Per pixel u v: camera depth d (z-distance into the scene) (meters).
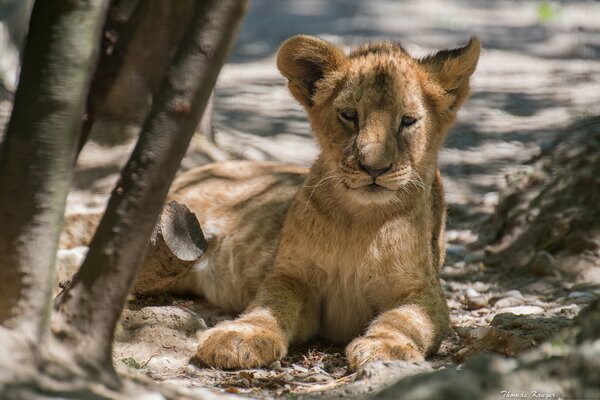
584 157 14.88
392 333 9.95
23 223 6.00
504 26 38.78
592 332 7.00
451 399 6.46
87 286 6.37
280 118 23.56
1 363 5.77
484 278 13.86
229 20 6.25
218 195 12.80
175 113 6.26
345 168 10.30
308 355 10.49
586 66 30.89
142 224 6.33
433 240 11.77
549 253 13.79
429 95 10.83
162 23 14.44
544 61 31.81
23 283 6.04
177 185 13.24
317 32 36.78
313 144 20.98
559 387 6.41
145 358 9.92
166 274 10.95
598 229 13.70
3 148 6.05
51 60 5.89
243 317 10.46
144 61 14.82
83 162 14.47
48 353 6.10
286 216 11.23
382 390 6.96
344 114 10.56
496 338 9.40
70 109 6.00
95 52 6.12
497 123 23.23
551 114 24.16
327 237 10.73
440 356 10.24
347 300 11.02
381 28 37.66
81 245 12.44
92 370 6.27
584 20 40.16
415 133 10.56
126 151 14.78
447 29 37.78
